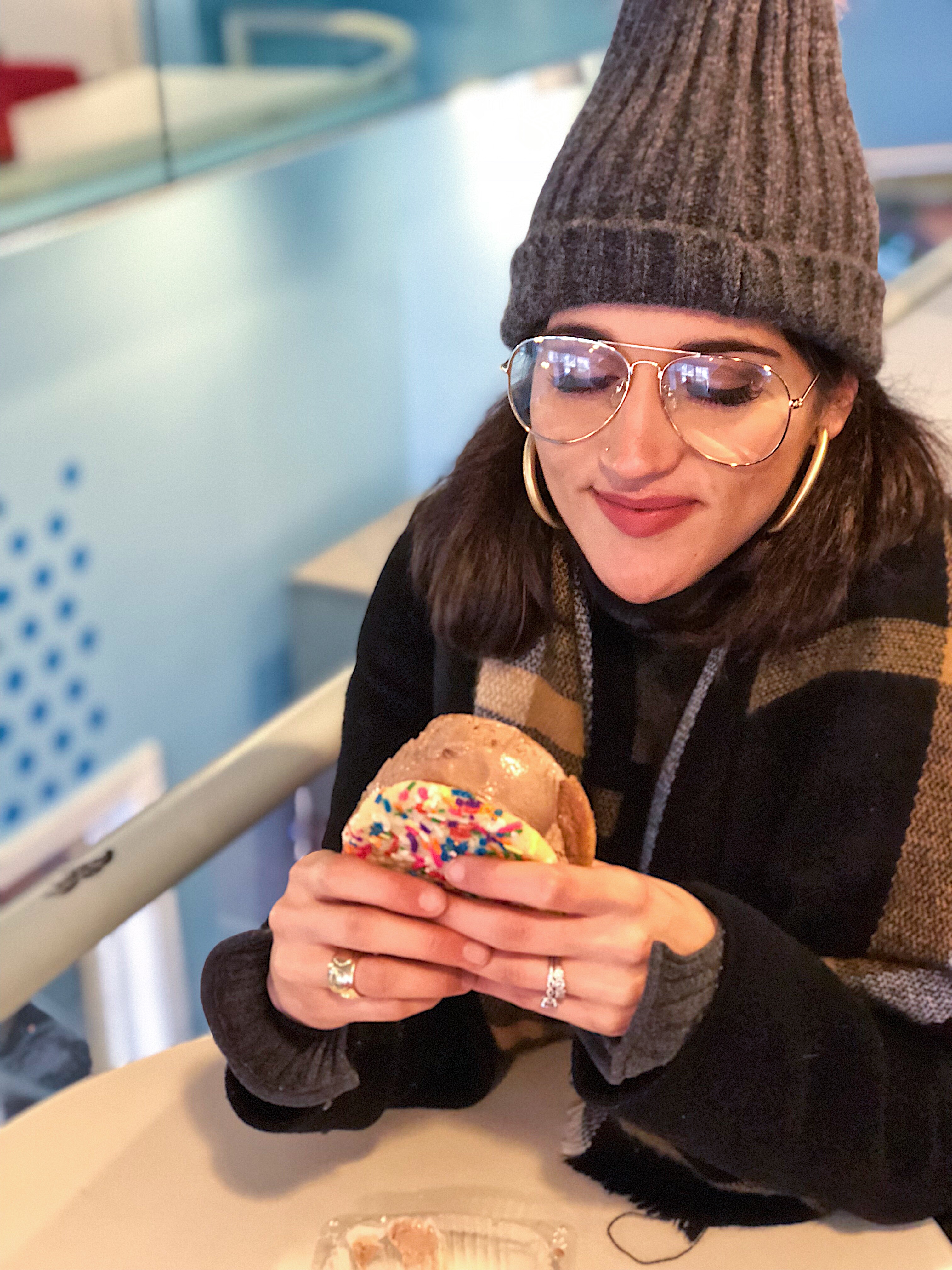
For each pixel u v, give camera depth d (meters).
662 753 0.82
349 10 3.17
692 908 0.62
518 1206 0.68
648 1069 0.61
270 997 0.68
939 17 2.26
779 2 0.62
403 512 3.08
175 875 0.87
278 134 3.00
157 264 3.93
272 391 4.54
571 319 0.66
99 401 3.86
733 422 0.65
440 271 4.98
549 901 0.56
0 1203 0.68
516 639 0.81
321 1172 0.70
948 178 2.10
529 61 3.71
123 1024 0.98
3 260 3.41
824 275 0.63
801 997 0.63
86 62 2.70
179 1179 0.69
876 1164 0.64
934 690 0.72
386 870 0.60
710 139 0.62
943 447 0.79
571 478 0.69
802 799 0.76
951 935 0.71
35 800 3.95
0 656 3.75
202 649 4.47
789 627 0.74
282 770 0.95
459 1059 0.74
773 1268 0.65
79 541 3.92
